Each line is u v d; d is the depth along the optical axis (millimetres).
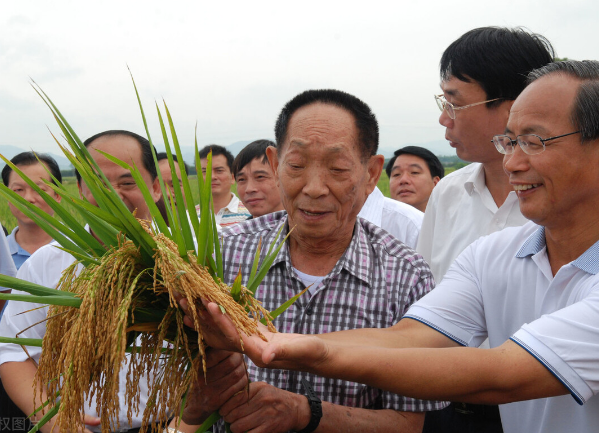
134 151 2543
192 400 1913
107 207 1668
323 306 2146
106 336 1465
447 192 3283
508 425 2135
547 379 1618
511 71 2699
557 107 1739
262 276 1856
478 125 2824
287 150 2012
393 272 2203
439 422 2779
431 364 1618
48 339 1583
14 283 1543
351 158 1977
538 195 1829
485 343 2822
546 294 1935
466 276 2197
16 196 1628
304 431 1951
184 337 1610
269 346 1455
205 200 1545
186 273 1457
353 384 2102
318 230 2031
